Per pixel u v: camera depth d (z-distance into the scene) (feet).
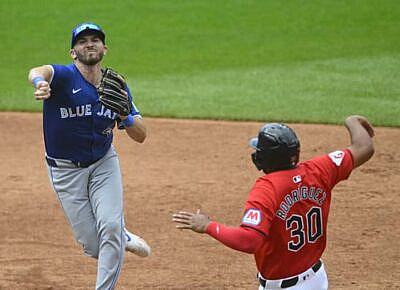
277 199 60.75
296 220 61.67
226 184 127.24
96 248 81.92
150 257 99.35
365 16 254.47
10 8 266.36
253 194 61.00
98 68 79.46
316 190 62.28
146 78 203.00
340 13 257.96
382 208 115.44
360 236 104.88
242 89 190.39
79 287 90.38
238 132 157.69
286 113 169.68
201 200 119.44
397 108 172.14
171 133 157.79
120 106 75.87
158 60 220.23
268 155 61.52
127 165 138.51
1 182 129.70
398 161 138.31
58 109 77.61
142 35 242.37
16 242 104.42
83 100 77.51
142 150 147.54
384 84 192.03
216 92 188.24
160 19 256.11
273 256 62.34
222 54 224.53
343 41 233.14
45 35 242.99
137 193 123.24
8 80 203.31
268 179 61.46
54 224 111.14
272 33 242.17
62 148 78.79
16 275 93.61
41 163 140.97
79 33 76.95
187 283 91.09
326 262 96.37
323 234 63.46
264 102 178.91
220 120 166.50
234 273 94.02
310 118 165.78
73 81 77.30
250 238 59.21
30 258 99.09
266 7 265.34
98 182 79.71
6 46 233.76
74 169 79.51
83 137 78.33
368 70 204.85
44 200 120.98
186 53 226.17
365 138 64.49
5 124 166.20
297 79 197.98
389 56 217.15
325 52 223.30
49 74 75.66
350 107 173.37
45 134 79.51
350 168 63.72
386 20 250.57
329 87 190.29
